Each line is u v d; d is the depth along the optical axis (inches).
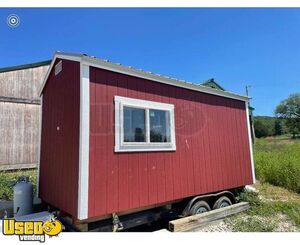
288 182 299.9
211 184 200.8
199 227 172.6
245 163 238.1
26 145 392.2
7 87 391.9
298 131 2074.3
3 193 235.0
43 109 197.0
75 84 144.1
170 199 169.3
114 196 140.3
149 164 159.9
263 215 201.8
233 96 233.8
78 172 131.6
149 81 167.2
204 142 200.7
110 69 147.5
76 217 128.8
